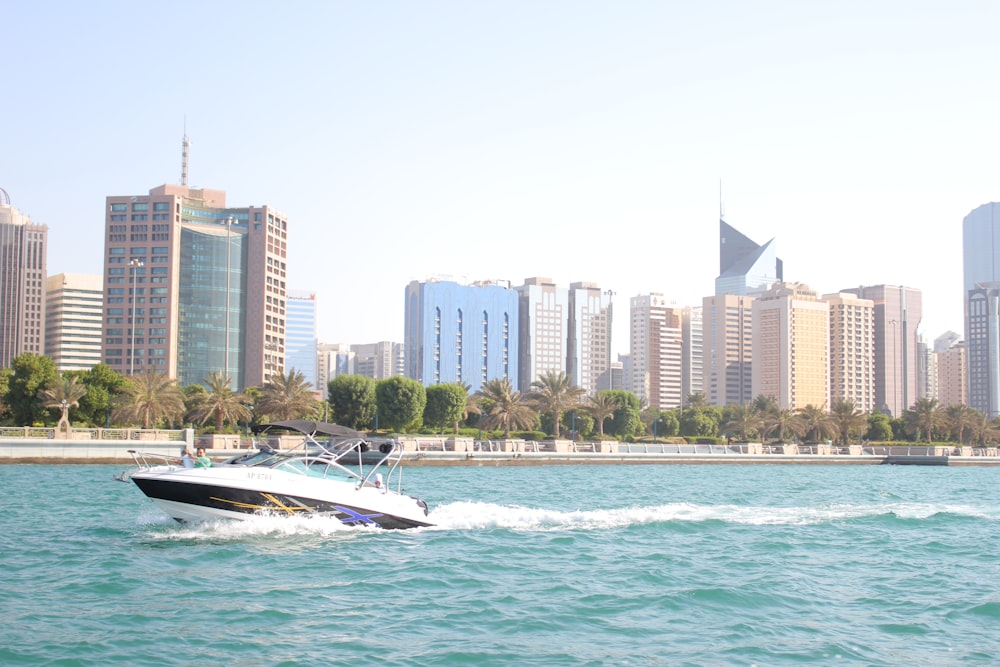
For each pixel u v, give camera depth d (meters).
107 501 44.12
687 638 19.34
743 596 23.33
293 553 28.16
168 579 24.16
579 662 17.53
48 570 25.06
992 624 20.92
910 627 20.53
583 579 25.28
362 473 33.00
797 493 62.88
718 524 37.50
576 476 85.75
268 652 17.80
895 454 149.38
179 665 16.94
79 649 17.64
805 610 22.11
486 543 31.11
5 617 19.94
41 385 101.44
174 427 114.56
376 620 20.41
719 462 131.00
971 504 52.00
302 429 31.61
